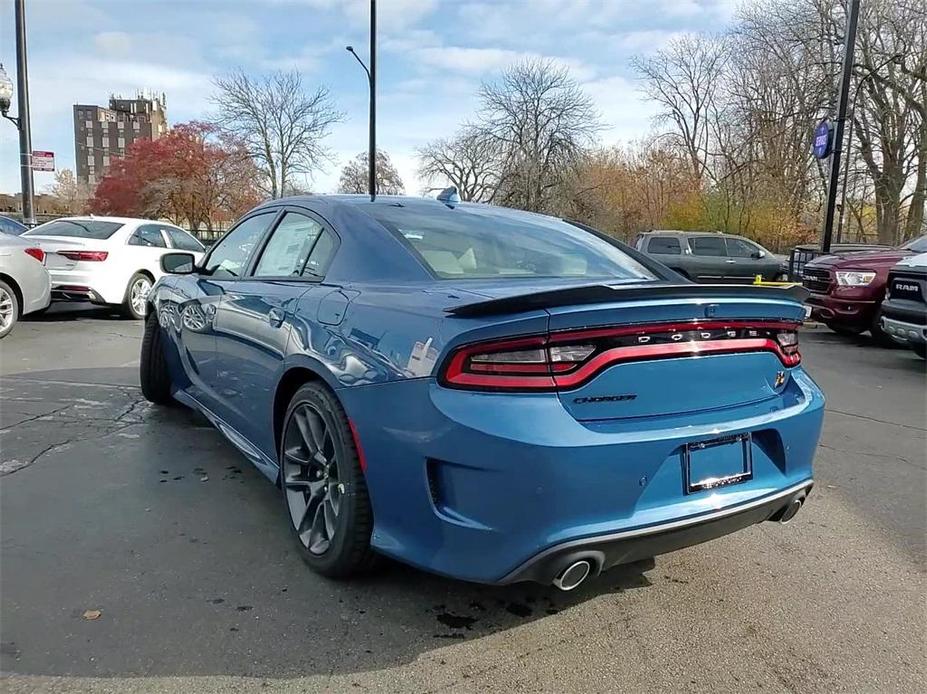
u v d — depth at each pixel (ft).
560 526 6.97
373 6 69.51
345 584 9.13
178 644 7.72
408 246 9.76
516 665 7.59
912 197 98.89
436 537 7.52
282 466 10.15
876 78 94.63
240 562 9.63
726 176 106.83
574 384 7.09
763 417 8.24
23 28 48.57
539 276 9.85
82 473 12.80
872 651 8.09
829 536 11.30
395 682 7.22
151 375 16.85
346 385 8.38
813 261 35.19
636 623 8.52
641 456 7.22
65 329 30.30
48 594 8.63
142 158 149.48
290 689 7.05
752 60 113.09
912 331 25.18
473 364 7.11
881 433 17.51
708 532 7.86
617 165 146.20
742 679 7.50
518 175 136.87
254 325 11.14
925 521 11.99
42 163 50.85
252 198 146.61
